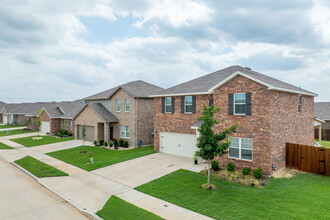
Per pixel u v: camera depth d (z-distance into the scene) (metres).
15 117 61.56
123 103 27.55
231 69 21.56
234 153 15.23
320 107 37.56
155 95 21.86
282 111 14.98
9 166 19.33
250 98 14.21
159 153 21.52
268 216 9.09
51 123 39.38
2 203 11.30
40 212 10.23
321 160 13.93
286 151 15.43
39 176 15.62
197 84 20.62
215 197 11.04
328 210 9.45
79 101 46.69
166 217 9.28
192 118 19.20
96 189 12.90
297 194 11.09
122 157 20.48
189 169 15.69
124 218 9.18
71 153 23.50
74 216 9.80
